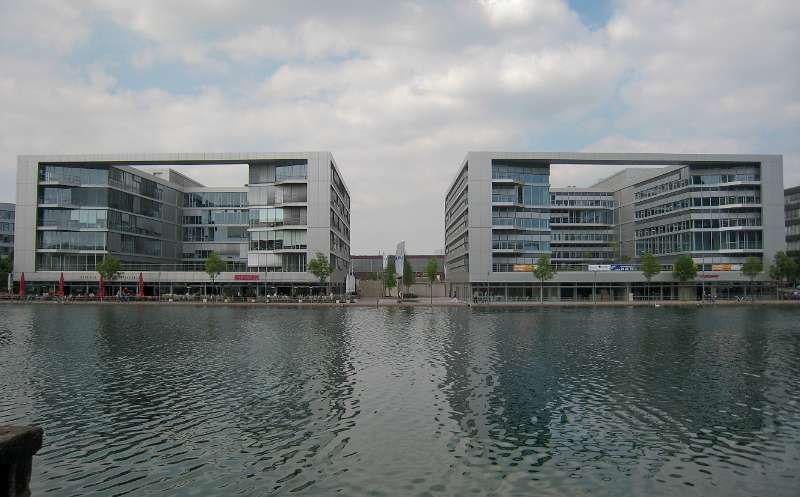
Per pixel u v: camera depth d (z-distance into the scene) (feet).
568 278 349.20
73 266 351.25
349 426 74.54
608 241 474.49
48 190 352.90
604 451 65.62
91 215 353.31
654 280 349.41
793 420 77.41
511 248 357.20
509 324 204.03
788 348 140.46
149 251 400.47
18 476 27.04
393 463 61.72
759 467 61.00
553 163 364.99
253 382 99.86
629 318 230.27
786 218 462.19
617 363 118.62
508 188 359.05
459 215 431.43
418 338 160.35
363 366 114.93
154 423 75.97
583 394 91.45
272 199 355.15
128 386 96.84
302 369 111.65
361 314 252.62
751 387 96.58
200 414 80.02
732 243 359.66
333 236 378.32
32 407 83.82
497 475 58.59
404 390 93.86
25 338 157.79
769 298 352.28
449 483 56.59
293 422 76.28
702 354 130.82
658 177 406.82
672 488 55.72
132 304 306.96
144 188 395.34
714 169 366.63
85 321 209.56
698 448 66.74
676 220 380.99
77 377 104.17
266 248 352.90
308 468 60.44
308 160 350.02
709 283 353.31
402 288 486.38
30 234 347.97
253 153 350.23
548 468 60.54
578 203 479.82
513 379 102.58
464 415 79.46
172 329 182.50
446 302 346.74
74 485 56.29
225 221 444.55
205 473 59.16
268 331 177.99
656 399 88.48
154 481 57.26
